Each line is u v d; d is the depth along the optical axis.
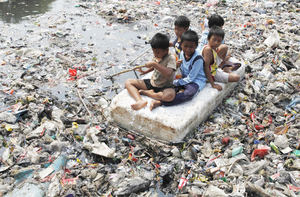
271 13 7.51
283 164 3.09
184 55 3.66
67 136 3.45
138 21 6.93
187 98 3.58
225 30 6.58
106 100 4.18
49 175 2.91
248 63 5.20
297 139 3.42
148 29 6.57
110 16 7.09
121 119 3.62
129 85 3.70
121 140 3.47
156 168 3.11
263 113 3.95
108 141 3.40
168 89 3.51
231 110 4.04
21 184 2.79
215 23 4.29
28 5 7.43
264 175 2.95
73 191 2.74
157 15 7.30
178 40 4.17
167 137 3.36
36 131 3.44
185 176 3.01
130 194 2.79
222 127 3.70
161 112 3.43
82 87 4.45
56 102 4.02
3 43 5.48
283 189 2.75
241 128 3.64
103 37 6.07
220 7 7.92
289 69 5.14
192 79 3.66
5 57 5.04
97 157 3.21
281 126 3.60
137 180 2.88
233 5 8.02
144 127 3.47
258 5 7.99
